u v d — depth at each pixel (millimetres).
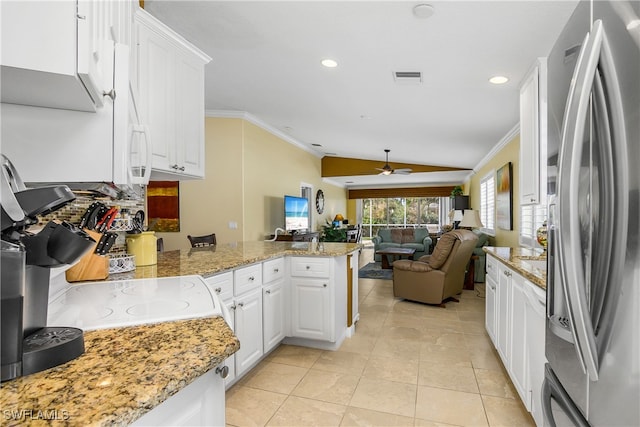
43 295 847
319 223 9062
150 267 2137
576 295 850
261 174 5688
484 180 7430
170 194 5090
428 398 2225
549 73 1203
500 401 2186
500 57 2615
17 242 690
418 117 4535
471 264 5379
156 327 1011
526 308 1910
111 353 820
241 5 2330
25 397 613
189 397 796
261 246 3529
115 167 1107
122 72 1113
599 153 805
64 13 753
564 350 1043
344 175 9188
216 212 5102
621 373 729
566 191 881
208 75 3582
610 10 770
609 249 765
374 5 2125
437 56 2699
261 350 2633
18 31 703
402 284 4617
